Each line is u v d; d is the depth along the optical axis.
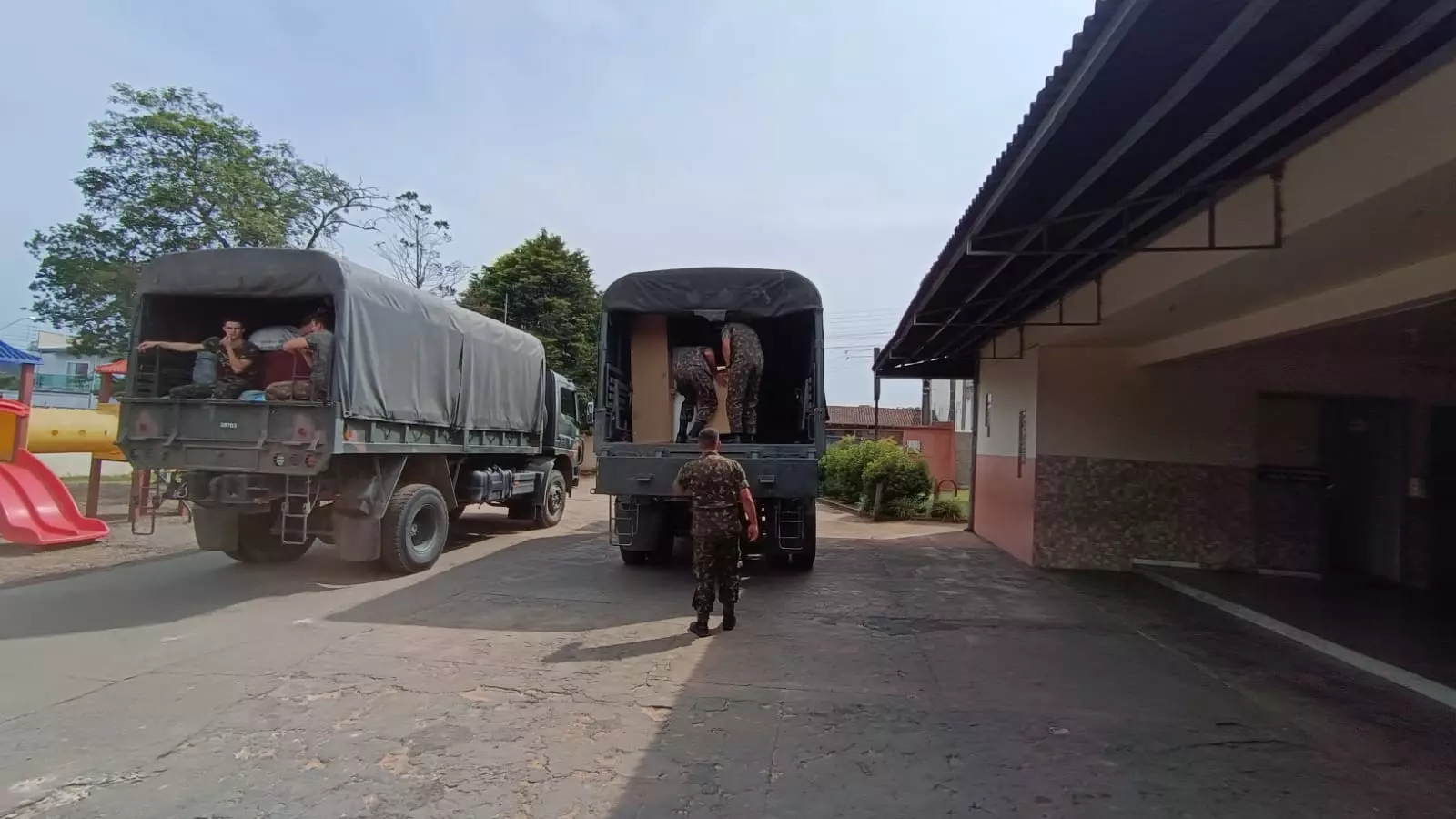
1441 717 5.24
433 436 10.24
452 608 7.74
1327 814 3.87
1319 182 4.98
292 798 3.82
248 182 20.16
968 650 6.66
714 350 10.18
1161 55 3.99
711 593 6.99
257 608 7.59
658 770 4.21
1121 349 11.23
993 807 3.88
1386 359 10.34
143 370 8.80
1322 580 10.35
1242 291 7.12
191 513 9.34
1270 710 5.33
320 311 8.91
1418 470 10.11
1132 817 3.80
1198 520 11.05
